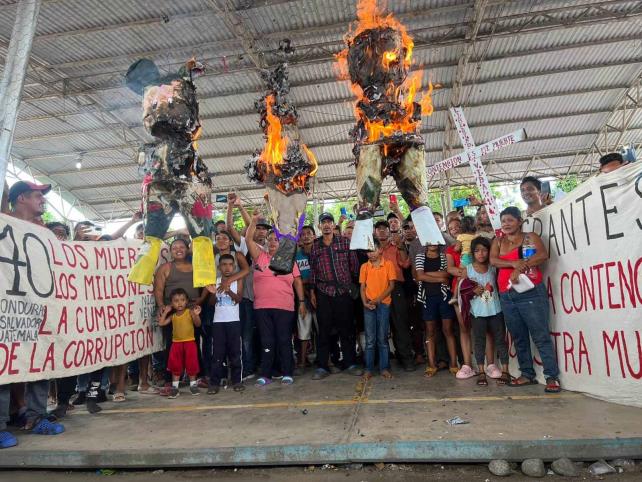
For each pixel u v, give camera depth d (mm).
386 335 4805
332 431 3039
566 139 15812
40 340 3734
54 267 3998
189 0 9414
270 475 2719
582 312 3619
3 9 9031
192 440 3055
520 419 3021
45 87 12039
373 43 3350
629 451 2500
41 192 4109
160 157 3406
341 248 5168
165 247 5652
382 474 2621
